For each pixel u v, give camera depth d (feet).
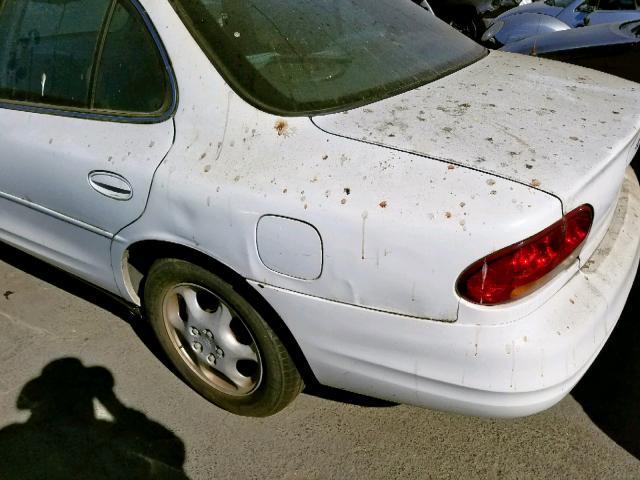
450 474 6.40
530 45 15.39
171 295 6.85
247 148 5.58
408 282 4.95
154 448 6.77
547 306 5.05
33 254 8.21
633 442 6.73
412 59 6.78
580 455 6.59
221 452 6.71
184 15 6.05
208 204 5.60
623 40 13.56
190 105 5.90
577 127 5.68
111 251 6.84
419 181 4.97
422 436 6.86
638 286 9.35
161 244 6.34
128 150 6.17
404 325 5.14
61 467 6.56
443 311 4.94
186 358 7.21
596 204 5.26
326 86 5.97
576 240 5.11
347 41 6.55
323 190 5.14
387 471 6.45
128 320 8.75
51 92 6.97
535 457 6.57
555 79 6.90
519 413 5.15
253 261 5.57
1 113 7.29
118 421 7.11
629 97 6.54
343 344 5.54
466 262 4.74
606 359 7.97
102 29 6.52
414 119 5.63
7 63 7.36
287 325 5.74
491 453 6.64
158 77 6.14
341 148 5.33
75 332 8.52
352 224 4.99
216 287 6.19
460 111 5.81
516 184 4.84
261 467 6.52
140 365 7.94
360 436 6.87
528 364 4.90
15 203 7.68
